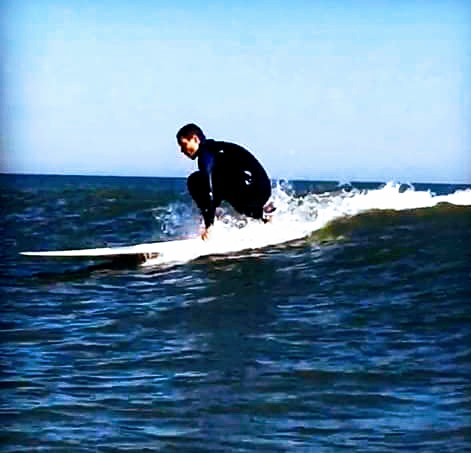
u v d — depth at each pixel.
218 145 9.83
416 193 11.77
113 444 4.11
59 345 6.06
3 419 4.44
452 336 5.94
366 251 9.05
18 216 16.53
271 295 7.59
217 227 10.59
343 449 4.02
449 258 8.43
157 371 5.35
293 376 5.15
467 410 4.49
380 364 5.35
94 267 9.60
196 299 7.56
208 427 4.34
